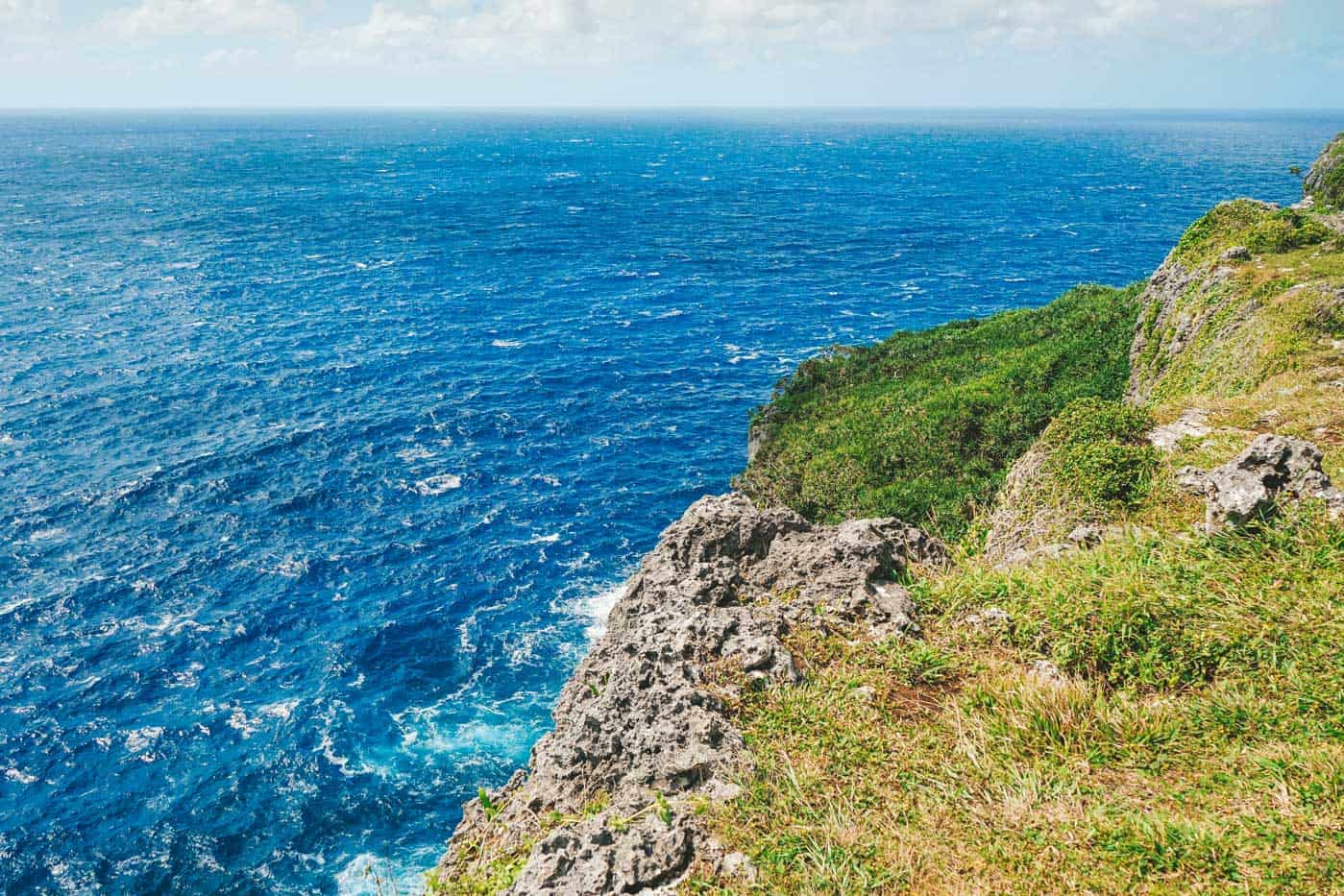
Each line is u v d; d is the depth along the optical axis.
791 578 12.62
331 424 65.56
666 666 10.10
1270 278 33.12
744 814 8.16
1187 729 8.87
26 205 174.75
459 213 176.75
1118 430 18.41
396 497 55.31
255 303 100.19
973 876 7.34
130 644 41.44
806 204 196.00
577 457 61.81
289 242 139.38
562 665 40.47
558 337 90.06
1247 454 12.55
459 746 35.75
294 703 37.91
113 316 92.00
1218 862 7.04
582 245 142.75
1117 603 10.52
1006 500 18.81
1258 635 9.83
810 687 9.89
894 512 33.50
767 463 46.88
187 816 32.41
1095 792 8.15
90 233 141.38
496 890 8.22
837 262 129.00
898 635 10.78
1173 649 9.95
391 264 124.44
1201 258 41.00
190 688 38.81
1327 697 8.76
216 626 42.78
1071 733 8.95
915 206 190.12
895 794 8.30
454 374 77.88
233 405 68.62
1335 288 29.78
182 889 29.72
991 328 58.22
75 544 49.12
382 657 40.81
